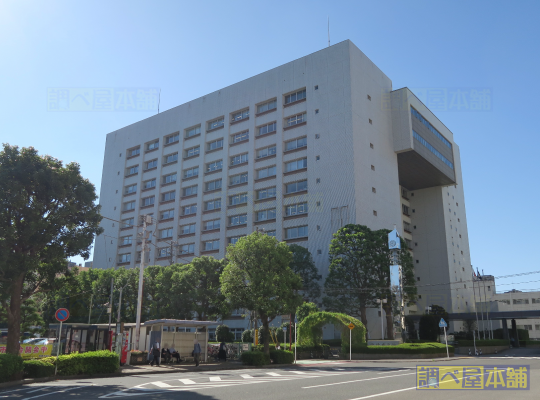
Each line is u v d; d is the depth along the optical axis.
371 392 13.33
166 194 74.94
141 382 17.08
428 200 80.06
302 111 61.44
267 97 65.75
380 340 41.28
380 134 62.00
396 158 64.88
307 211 57.50
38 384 16.73
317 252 54.81
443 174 73.81
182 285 43.84
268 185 62.28
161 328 27.50
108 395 12.88
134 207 78.44
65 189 21.91
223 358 30.12
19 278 21.28
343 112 57.44
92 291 49.75
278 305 29.45
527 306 98.12
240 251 31.14
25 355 24.97
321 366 27.61
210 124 72.94
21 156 21.33
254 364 26.98
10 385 16.16
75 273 24.64
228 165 67.75
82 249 22.72
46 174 21.25
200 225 68.00
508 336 62.69
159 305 46.38
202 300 44.47
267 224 60.62
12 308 20.91
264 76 67.00
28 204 21.16
